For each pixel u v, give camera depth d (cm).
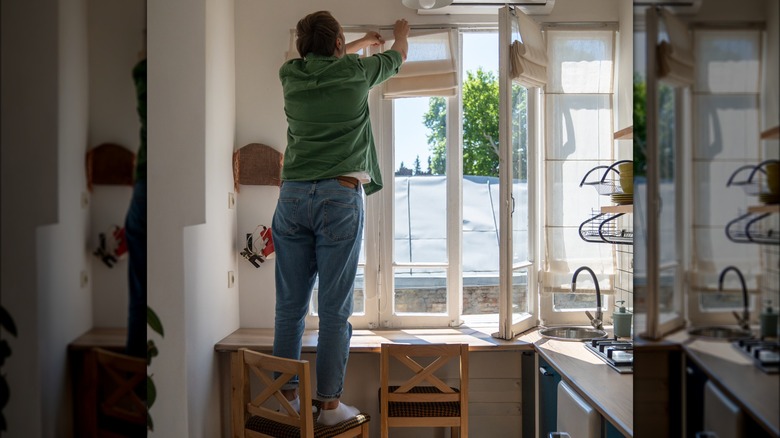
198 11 264
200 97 266
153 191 252
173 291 249
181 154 261
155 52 254
